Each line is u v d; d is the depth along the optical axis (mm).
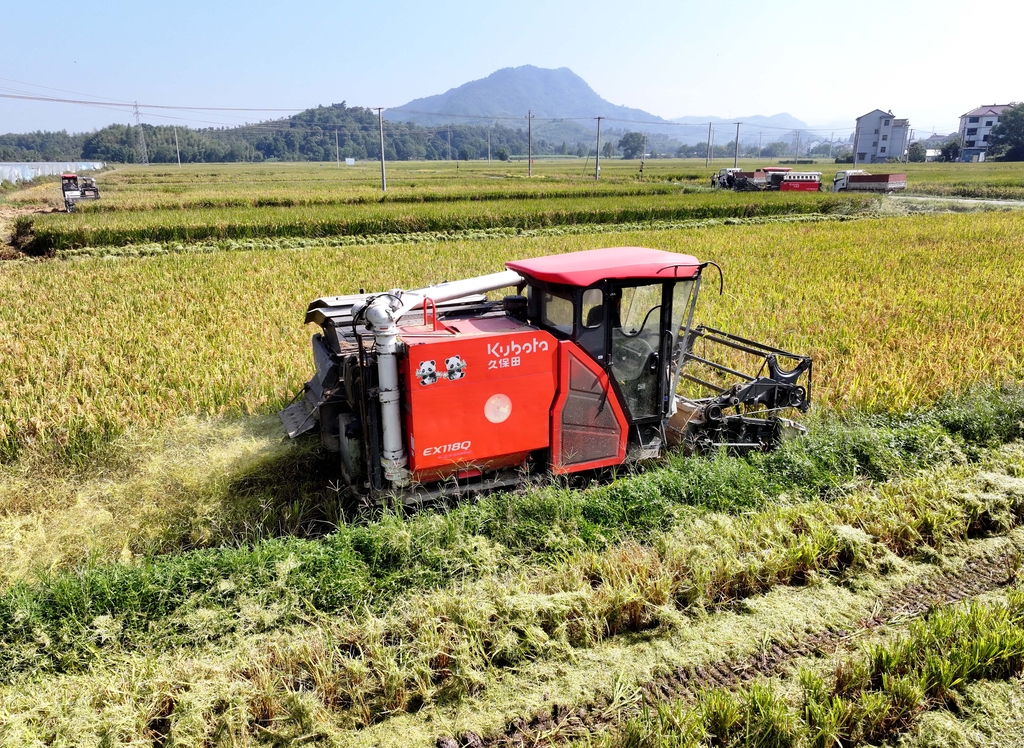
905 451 7480
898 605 5215
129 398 8867
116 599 5035
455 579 5426
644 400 6828
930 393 9188
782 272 17516
